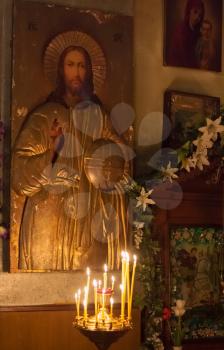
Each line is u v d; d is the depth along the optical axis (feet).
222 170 16.15
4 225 14.46
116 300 15.34
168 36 16.38
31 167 14.51
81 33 15.14
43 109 14.67
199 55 16.71
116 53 15.47
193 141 15.39
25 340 14.39
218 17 16.96
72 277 14.98
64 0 15.11
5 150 14.58
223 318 16.28
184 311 15.16
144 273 15.29
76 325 13.61
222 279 16.34
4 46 14.65
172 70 16.51
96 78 15.28
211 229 16.31
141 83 16.12
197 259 16.11
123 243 15.34
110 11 15.52
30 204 14.52
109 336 13.25
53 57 14.87
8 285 14.46
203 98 16.55
